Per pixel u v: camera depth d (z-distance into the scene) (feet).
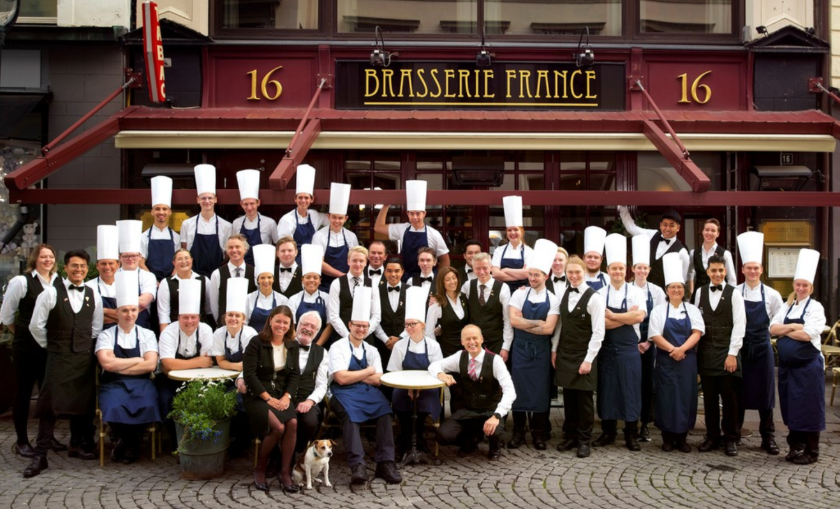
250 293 23.50
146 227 32.17
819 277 32.53
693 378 22.33
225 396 19.72
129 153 32.24
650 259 25.99
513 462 21.47
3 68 31.91
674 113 32.65
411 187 25.86
